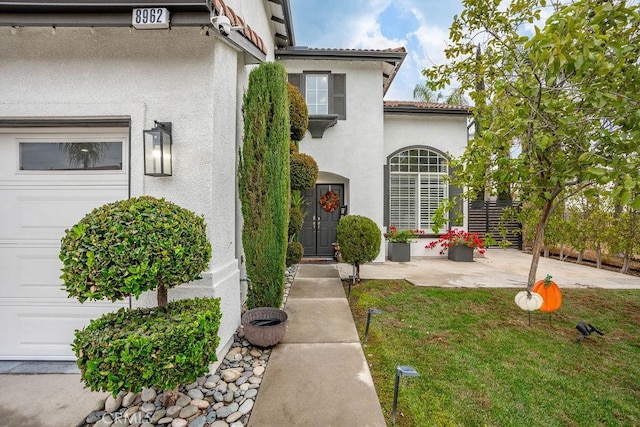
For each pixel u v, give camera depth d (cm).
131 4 289
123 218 233
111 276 218
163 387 221
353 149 957
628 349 389
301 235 1002
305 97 945
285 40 886
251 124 432
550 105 345
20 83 347
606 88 311
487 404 279
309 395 280
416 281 705
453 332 430
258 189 432
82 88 348
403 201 1082
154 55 349
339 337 404
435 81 552
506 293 612
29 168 363
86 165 365
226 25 311
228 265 387
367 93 957
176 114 348
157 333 221
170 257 235
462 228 1079
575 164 354
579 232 885
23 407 267
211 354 252
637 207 274
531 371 335
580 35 269
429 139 1078
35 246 358
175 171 348
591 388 308
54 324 357
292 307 519
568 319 482
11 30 334
